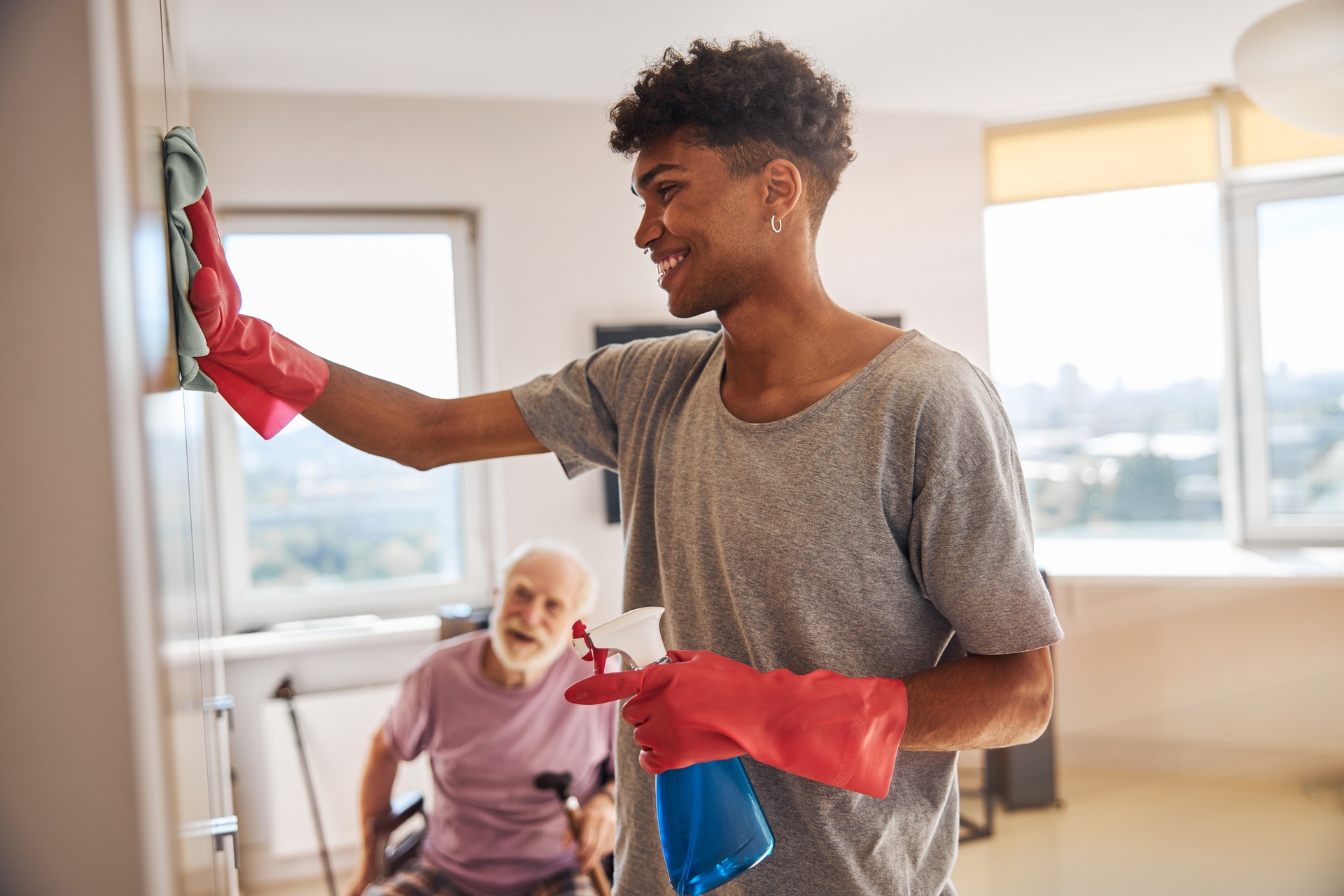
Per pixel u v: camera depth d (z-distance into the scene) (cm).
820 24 229
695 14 221
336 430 86
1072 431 294
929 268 293
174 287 55
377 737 200
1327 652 257
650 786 81
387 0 209
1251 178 279
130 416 25
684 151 71
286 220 267
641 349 90
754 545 72
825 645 71
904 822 74
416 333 279
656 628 214
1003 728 68
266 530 274
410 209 275
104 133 24
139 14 37
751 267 72
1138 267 288
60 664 24
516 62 246
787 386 75
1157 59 257
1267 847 225
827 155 74
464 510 285
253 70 245
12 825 24
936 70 260
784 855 74
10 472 24
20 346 24
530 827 189
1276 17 224
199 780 46
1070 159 292
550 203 278
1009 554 67
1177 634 265
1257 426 283
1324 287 277
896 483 69
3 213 24
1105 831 236
